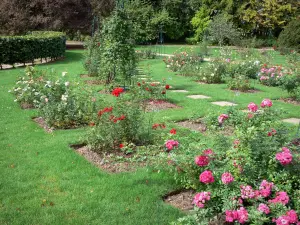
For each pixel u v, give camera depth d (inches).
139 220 127.5
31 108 286.0
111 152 190.4
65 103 237.8
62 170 167.9
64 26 890.7
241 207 114.3
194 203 129.0
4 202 137.3
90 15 914.7
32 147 197.0
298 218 115.5
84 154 190.5
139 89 309.9
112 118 192.1
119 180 158.4
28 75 314.3
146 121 226.5
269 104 193.3
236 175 132.0
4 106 288.0
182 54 576.1
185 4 1195.9
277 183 129.6
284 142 149.1
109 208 135.3
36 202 137.9
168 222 126.5
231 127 220.4
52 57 652.1
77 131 228.4
